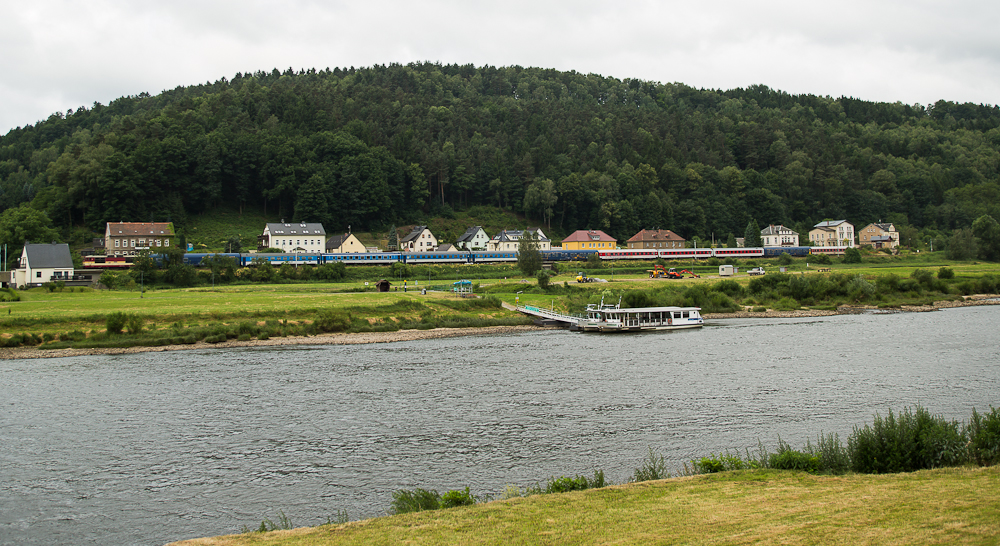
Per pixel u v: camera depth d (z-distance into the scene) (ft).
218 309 333.42
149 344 286.46
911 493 85.97
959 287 475.72
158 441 154.81
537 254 539.29
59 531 109.40
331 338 312.71
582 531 80.18
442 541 79.61
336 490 124.36
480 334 341.00
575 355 266.98
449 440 152.05
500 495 117.70
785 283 457.27
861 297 441.68
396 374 228.43
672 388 200.64
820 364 235.61
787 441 145.59
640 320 351.87
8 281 465.06
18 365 248.32
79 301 363.97
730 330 341.00
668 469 127.65
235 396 197.06
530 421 166.30
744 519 80.59
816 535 73.10
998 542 66.64
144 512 116.37
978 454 103.81
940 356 245.45
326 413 177.06
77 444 153.07
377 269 562.25
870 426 154.71
